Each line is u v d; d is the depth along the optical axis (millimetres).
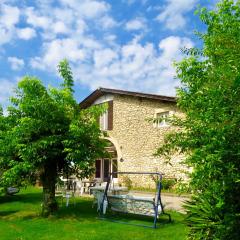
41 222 9688
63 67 10969
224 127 4387
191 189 5090
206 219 5641
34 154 9938
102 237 7875
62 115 10328
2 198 15008
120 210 9977
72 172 11273
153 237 7852
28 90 10305
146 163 19703
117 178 21422
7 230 8836
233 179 4445
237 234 5016
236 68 4645
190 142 5355
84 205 12648
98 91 22594
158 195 9148
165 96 18266
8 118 10789
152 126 19562
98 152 10742
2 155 10555
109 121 22297
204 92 5336
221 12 7320
